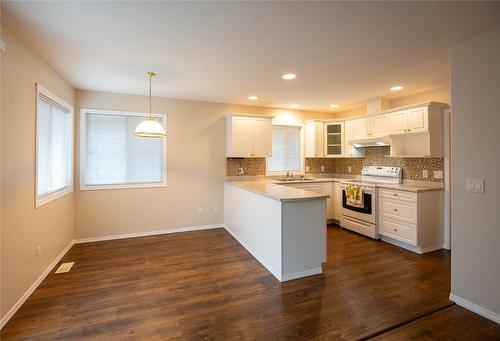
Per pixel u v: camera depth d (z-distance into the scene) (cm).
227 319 214
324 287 267
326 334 196
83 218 402
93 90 400
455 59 237
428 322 211
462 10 183
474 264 224
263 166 524
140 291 259
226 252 367
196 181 472
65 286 268
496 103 209
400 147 427
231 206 452
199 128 471
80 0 173
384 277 289
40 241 273
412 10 184
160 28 211
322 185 515
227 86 376
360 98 448
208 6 180
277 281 281
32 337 192
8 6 179
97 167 415
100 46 245
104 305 234
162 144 451
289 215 284
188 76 331
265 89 392
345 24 204
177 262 331
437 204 374
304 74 322
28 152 245
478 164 220
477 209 221
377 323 209
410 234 365
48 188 303
